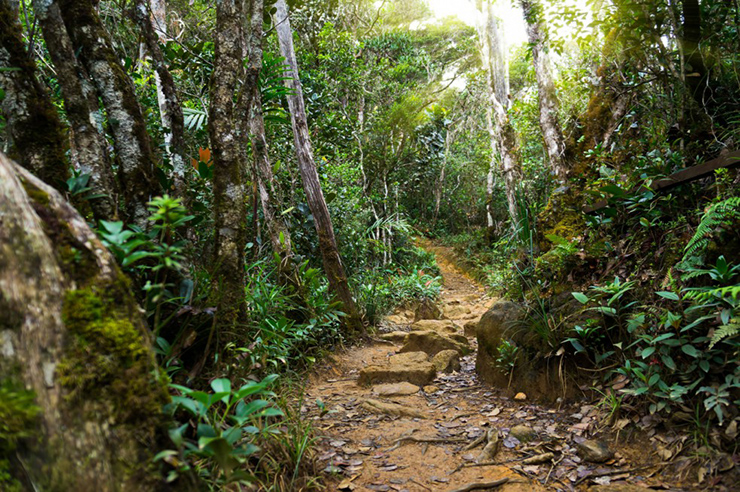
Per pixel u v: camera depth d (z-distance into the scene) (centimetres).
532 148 1020
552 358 322
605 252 352
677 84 371
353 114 1236
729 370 227
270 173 523
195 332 240
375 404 343
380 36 1574
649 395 251
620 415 260
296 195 684
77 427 124
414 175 1570
